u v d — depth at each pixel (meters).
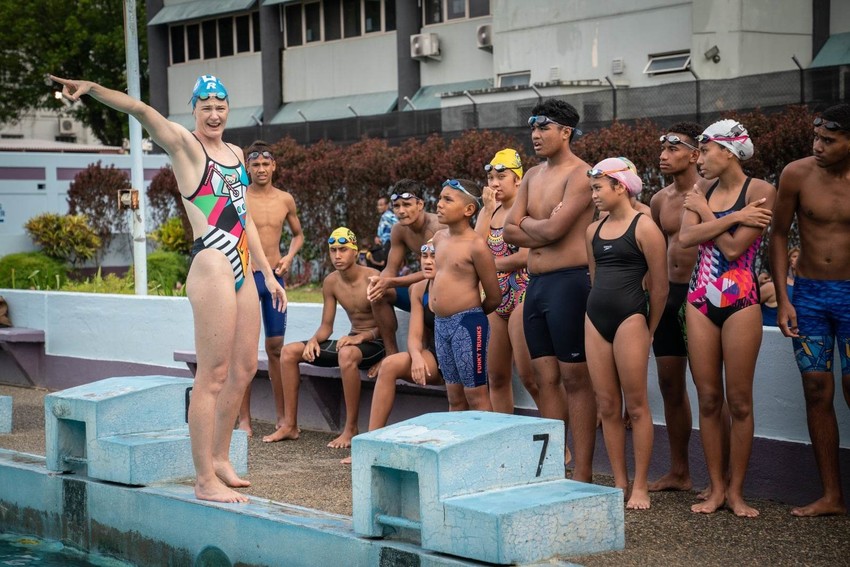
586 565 4.31
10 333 10.69
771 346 5.74
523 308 6.07
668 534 4.89
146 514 5.76
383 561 4.57
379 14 29.28
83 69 40.69
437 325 6.51
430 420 4.88
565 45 23.19
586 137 15.26
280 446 7.56
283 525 5.04
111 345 10.12
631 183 5.34
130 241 22.58
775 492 5.73
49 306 10.79
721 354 5.30
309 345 7.68
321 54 30.86
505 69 24.56
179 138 5.42
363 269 7.69
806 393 5.30
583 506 4.43
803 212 5.30
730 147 5.20
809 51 20.83
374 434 4.74
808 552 4.61
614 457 5.58
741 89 15.10
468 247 6.32
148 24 34.69
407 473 4.75
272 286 6.07
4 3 39.47
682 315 5.73
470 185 6.43
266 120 31.89
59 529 6.34
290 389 7.78
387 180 18.45
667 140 5.92
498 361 6.63
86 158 24.50
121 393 6.25
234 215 5.66
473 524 4.22
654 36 21.59
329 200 19.64
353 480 4.77
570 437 6.64
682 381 5.81
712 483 5.39
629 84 22.11
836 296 5.19
